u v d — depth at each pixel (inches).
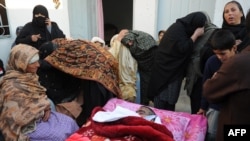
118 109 61.3
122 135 51.7
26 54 61.4
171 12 132.2
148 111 66.6
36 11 102.0
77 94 81.7
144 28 140.3
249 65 38.0
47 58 77.6
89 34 158.6
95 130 54.8
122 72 86.9
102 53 78.0
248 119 39.5
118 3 197.5
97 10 151.4
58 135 60.6
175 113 68.4
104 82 73.8
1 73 98.0
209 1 117.2
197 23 75.0
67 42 82.4
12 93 58.2
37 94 62.7
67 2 143.9
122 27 200.5
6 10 115.7
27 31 103.2
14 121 56.9
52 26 109.0
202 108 67.6
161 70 80.7
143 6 136.9
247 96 38.0
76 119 75.3
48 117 64.4
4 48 119.1
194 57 76.8
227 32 52.1
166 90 81.7
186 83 81.8
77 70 74.4
